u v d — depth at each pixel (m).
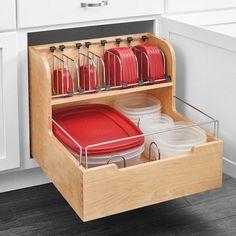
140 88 2.00
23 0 1.88
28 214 2.02
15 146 2.00
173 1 2.13
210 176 1.80
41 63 1.84
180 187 1.76
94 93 1.94
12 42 1.89
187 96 2.08
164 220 2.00
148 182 1.70
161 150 1.86
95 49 2.05
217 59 1.88
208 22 2.22
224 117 1.89
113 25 2.36
